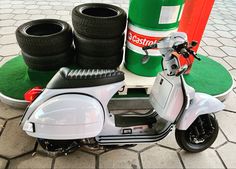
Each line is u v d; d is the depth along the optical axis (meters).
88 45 1.86
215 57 2.94
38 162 1.48
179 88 1.37
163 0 1.66
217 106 1.48
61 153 1.40
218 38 3.51
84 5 1.99
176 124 1.45
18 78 2.06
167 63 1.34
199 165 1.55
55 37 1.79
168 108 1.41
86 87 1.24
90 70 1.31
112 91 1.30
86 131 1.27
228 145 1.72
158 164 1.53
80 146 1.41
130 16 1.88
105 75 1.27
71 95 1.22
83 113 1.22
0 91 1.90
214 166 1.55
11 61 2.30
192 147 1.58
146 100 1.97
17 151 1.53
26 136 1.64
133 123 1.56
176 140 1.56
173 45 1.26
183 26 2.12
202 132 1.53
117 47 1.93
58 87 1.22
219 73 2.43
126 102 1.96
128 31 1.96
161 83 1.48
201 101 1.45
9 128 1.70
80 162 1.50
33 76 1.99
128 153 1.59
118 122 1.55
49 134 1.25
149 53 1.89
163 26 1.79
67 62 2.02
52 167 1.46
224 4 5.29
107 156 1.56
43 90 1.28
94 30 1.77
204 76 2.35
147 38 1.84
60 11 3.97
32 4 4.22
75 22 1.81
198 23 2.07
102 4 2.03
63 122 1.22
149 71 2.01
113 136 1.48
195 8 1.99
